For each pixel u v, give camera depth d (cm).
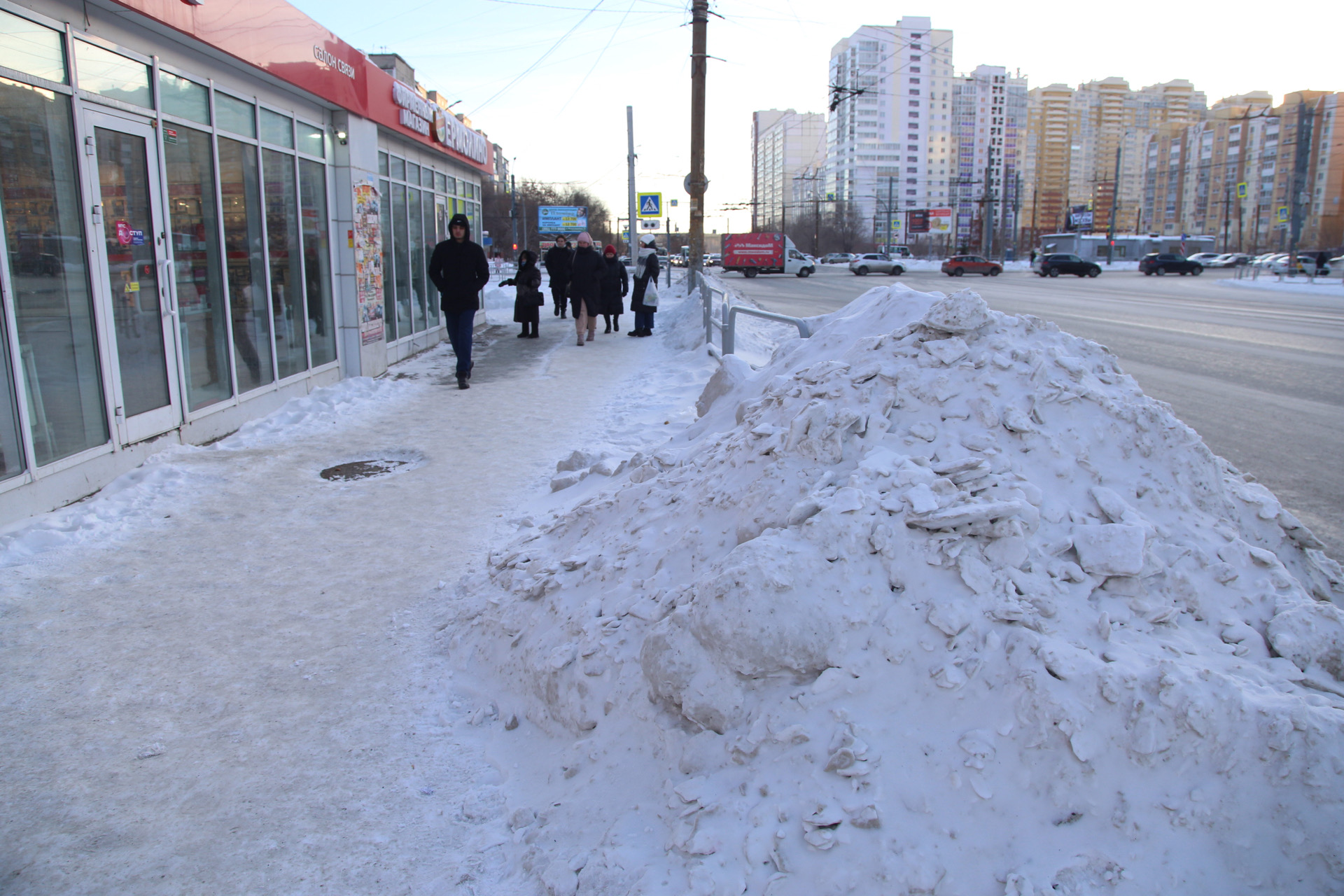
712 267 6931
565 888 227
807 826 220
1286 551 311
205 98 743
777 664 251
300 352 934
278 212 883
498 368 1197
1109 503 288
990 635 247
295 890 235
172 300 683
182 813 266
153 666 357
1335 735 215
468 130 1636
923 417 322
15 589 430
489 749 302
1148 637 254
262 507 569
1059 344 351
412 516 551
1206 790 215
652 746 268
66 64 561
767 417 367
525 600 363
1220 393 990
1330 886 204
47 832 256
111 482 600
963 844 216
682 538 331
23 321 521
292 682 346
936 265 7212
